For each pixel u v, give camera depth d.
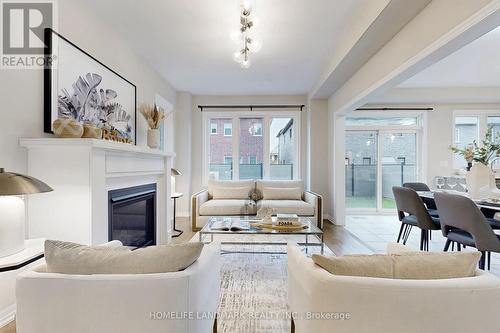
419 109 5.72
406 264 1.10
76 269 1.12
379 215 5.94
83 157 2.02
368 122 5.97
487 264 2.84
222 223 3.14
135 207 3.02
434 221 3.16
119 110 3.17
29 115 2.03
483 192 3.01
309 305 1.13
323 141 5.42
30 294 1.07
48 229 2.03
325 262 1.12
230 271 2.79
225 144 5.81
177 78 4.68
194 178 5.71
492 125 5.72
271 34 3.13
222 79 4.75
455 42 1.94
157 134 3.50
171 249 1.16
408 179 5.95
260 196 5.04
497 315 0.99
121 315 1.05
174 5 2.58
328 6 2.59
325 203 5.43
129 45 3.42
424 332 0.99
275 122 5.79
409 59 2.44
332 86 4.52
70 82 2.37
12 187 1.46
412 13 2.30
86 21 2.61
